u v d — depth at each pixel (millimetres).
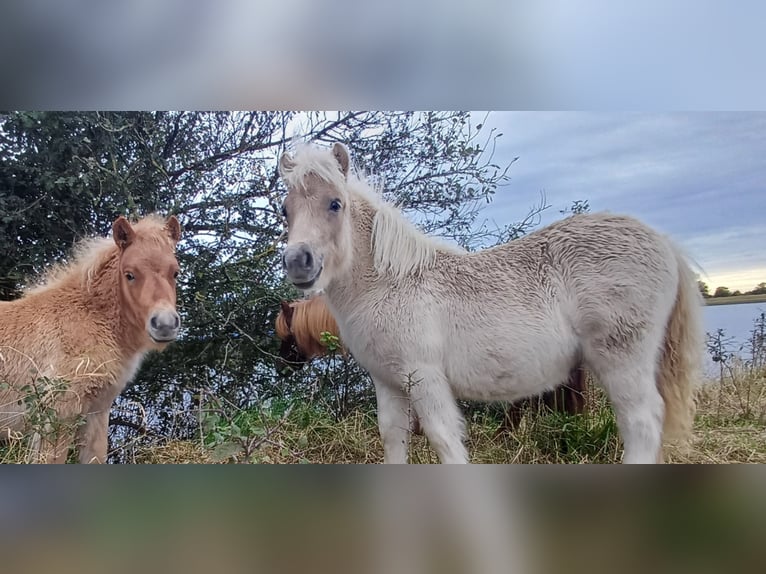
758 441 2715
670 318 2285
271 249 3670
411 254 2346
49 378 2305
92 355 2475
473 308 2266
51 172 3377
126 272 2520
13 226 3479
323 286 2244
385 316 2273
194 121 3748
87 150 3504
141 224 2623
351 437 3002
